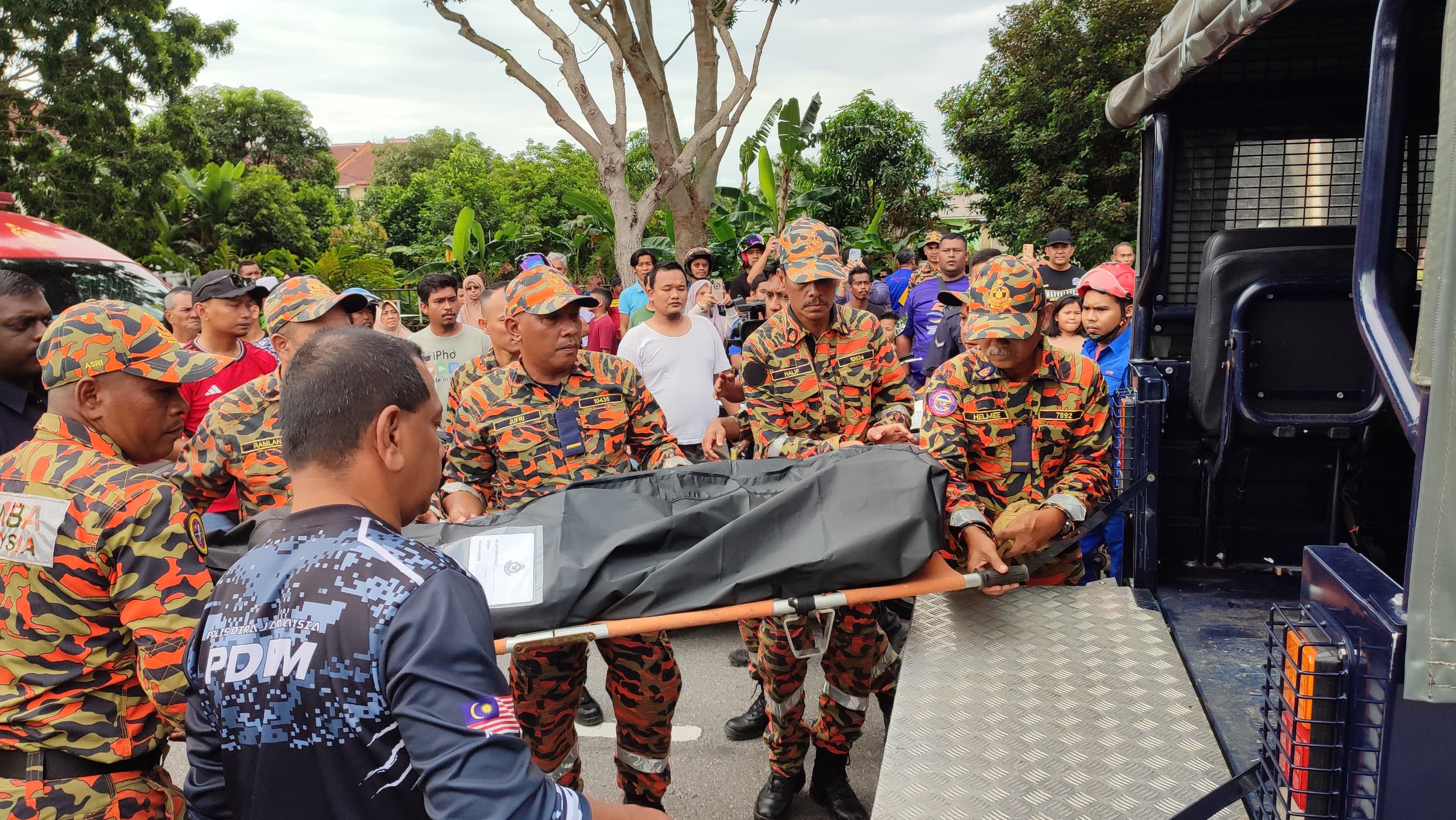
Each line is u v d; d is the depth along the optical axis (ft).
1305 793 4.78
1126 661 8.27
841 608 10.22
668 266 17.49
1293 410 9.19
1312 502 10.45
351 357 4.66
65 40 58.80
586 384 10.85
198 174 89.97
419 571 4.34
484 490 11.16
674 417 17.57
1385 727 4.36
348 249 81.00
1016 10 57.62
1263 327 9.12
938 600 9.56
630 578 7.97
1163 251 11.12
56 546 6.15
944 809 6.44
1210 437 10.57
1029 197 56.24
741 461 9.45
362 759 4.16
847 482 8.69
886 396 12.44
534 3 47.01
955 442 10.33
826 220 67.15
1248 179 11.35
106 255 25.05
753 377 12.20
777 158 55.83
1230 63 10.43
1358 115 10.93
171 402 7.10
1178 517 10.96
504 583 7.87
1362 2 9.02
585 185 100.63
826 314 11.90
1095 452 10.47
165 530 6.34
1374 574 4.93
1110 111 11.86
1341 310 8.99
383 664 4.12
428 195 104.68
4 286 9.25
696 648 16.67
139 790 6.57
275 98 136.67
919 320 24.45
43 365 6.70
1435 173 4.11
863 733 13.44
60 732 6.23
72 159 59.67
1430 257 4.13
